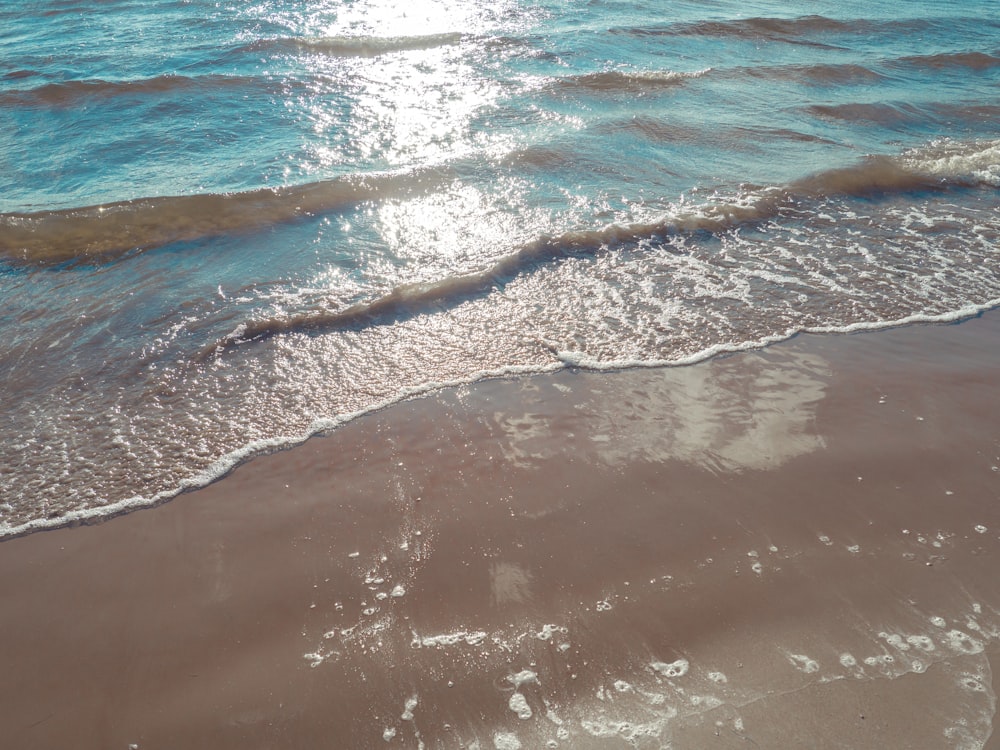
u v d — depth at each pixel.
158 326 5.35
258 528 3.74
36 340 5.17
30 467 4.10
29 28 13.08
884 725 2.74
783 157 8.44
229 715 2.86
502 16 14.12
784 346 5.22
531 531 3.70
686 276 6.11
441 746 2.75
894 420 4.47
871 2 15.95
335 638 3.17
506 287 5.91
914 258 6.45
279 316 5.45
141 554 3.59
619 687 2.93
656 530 3.69
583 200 7.30
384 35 12.65
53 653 3.12
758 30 13.53
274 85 10.34
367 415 4.55
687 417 4.52
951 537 3.63
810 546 3.58
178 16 13.79
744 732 2.73
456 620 3.23
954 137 9.25
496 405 4.64
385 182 7.53
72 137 8.73
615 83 10.64
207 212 6.89
